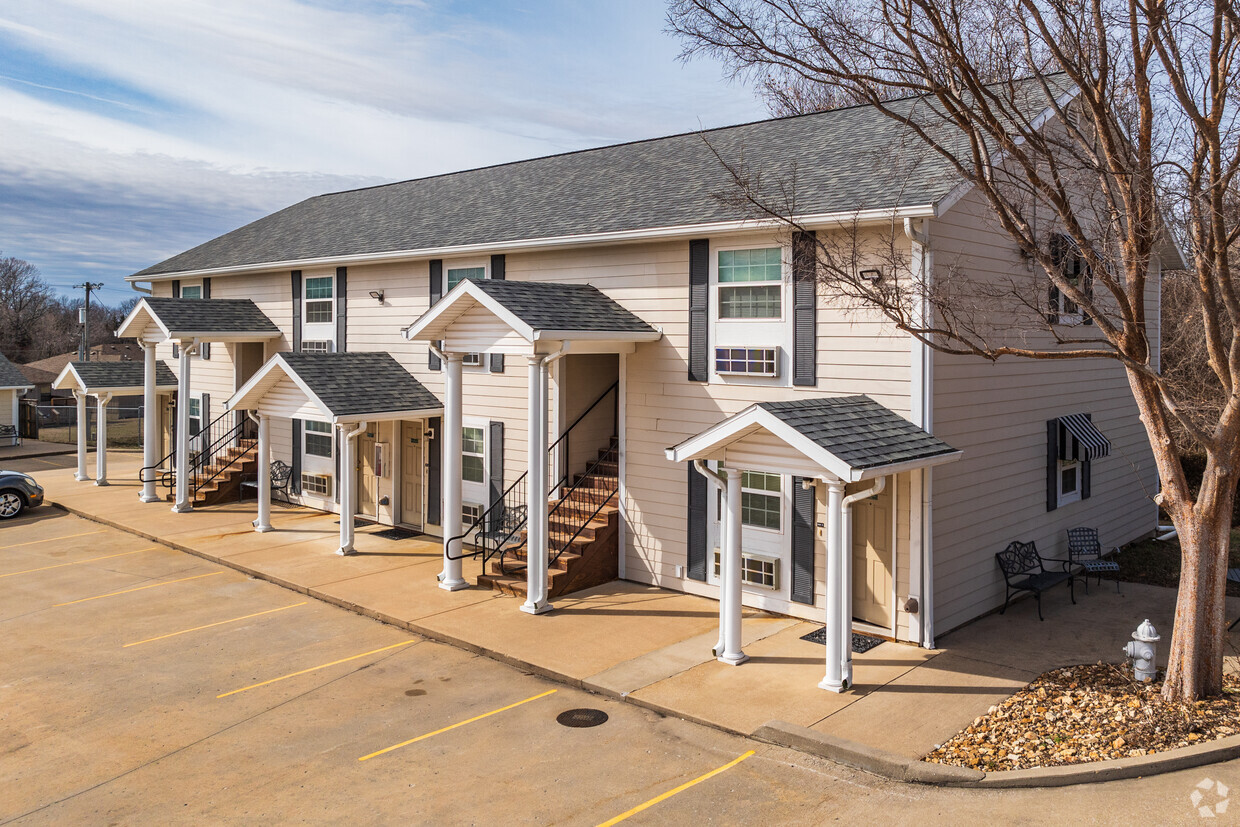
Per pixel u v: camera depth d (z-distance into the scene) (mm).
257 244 24750
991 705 9836
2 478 21266
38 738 9453
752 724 9445
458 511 14820
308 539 18469
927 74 9484
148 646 12328
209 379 24797
